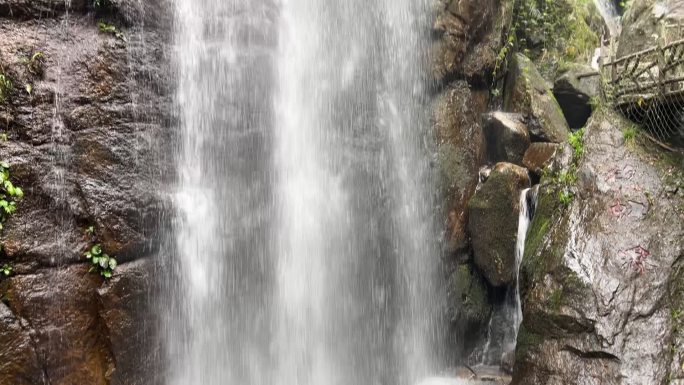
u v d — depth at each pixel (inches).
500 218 335.6
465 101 378.0
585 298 243.4
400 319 338.6
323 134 328.5
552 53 462.0
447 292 349.7
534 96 389.1
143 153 247.9
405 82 361.4
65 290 214.5
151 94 255.9
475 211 347.3
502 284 338.0
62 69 226.2
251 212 291.4
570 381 232.7
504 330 356.2
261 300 289.7
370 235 335.6
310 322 306.8
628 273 244.1
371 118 346.3
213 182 277.6
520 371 255.4
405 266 342.3
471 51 384.8
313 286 311.1
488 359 360.5
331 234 321.4
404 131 356.2
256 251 290.8
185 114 269.1
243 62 298.2
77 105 228.2
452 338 350.6
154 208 247.9
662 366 220.5
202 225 268.4
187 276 259.1
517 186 336.5
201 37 281.4
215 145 280.8
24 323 201.8
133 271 236.2
